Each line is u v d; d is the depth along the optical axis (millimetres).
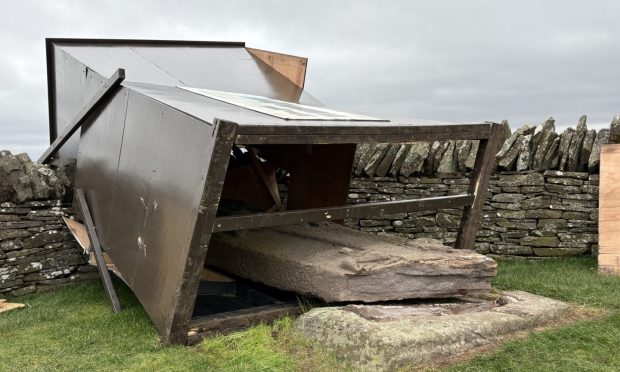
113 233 5414
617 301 4691
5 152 6398
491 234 7102
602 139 6648
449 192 7355
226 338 4062
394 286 4359
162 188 4473
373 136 4625
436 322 3805
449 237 7367
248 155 7742
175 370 3580
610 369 3383
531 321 4113
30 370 3695
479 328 3783
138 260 4738
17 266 6336
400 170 7457
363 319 3801
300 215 4441
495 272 4773
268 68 8406
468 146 7348
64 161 7559
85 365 3756
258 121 4133
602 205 6047
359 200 7531
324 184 6969
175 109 4469
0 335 4605
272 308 4520
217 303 5441
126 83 5684
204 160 3893
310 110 5562
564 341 3795
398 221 7508
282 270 4809
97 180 6027
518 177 6988
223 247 5680
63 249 6742
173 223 4199
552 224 6883
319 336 3850
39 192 6555
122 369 3648
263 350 3834
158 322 4141
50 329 4719
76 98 7016
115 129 5668
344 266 4277
